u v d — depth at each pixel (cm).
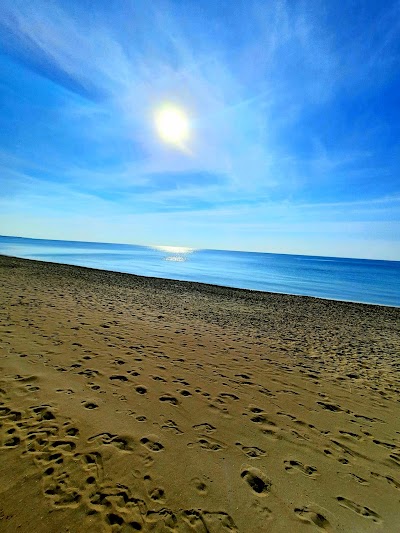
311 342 845
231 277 3155
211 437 334
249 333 872
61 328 672
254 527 225
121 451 289
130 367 502
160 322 867
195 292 1684
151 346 630
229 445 323
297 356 694
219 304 1370
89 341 606
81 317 797
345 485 284
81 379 435
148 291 1555
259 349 714
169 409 384
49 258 4050
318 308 1505
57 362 484
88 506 223
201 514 230
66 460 267
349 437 371
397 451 351
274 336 870
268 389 488
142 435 320
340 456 329
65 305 934
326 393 500
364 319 1308
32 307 844
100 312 897
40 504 220
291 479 282
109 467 265
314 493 268
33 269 1994
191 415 377
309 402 458
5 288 1121
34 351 517
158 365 529
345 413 435
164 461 283
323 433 373
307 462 312
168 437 323
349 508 255
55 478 245
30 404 352
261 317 1160
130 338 666
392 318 1375
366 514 251
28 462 259
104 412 355
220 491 255
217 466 287
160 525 216
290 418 402
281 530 226
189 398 421
